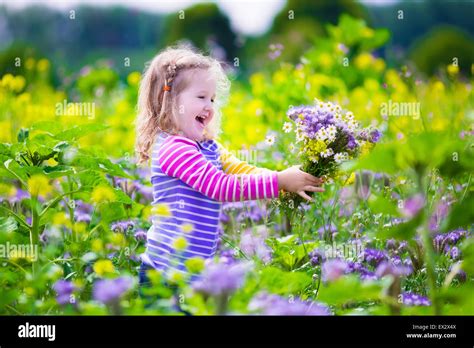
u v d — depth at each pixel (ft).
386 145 7.23
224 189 9.96
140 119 11.32
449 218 7.73
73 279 9.93
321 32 40.16
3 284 9.52
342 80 23.40
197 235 10.18
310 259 10.62
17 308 9.43
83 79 26.84
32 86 25.29
